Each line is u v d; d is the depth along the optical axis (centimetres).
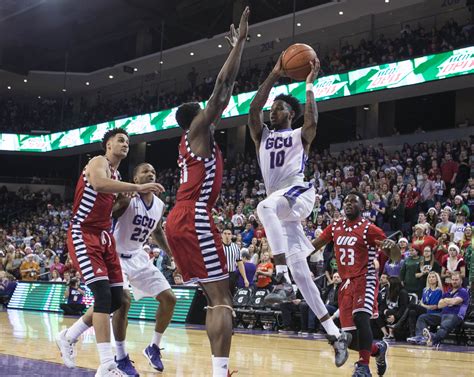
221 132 2662
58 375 419
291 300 376
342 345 401
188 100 2425
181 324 1102
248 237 1340
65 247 1877
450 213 1202
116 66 2780
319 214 1380
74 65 2992
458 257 955
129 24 2553
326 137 2495
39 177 3050
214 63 2662
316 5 2256
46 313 1370
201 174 346
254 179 2022
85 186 403
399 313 938
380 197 1363
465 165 1453
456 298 876
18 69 2861
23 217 2666
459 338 934
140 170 480
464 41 1619
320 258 1139
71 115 3045
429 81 1577
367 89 1703
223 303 332
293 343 803
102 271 396
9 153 2797
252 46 2505
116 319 450
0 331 818
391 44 1922
